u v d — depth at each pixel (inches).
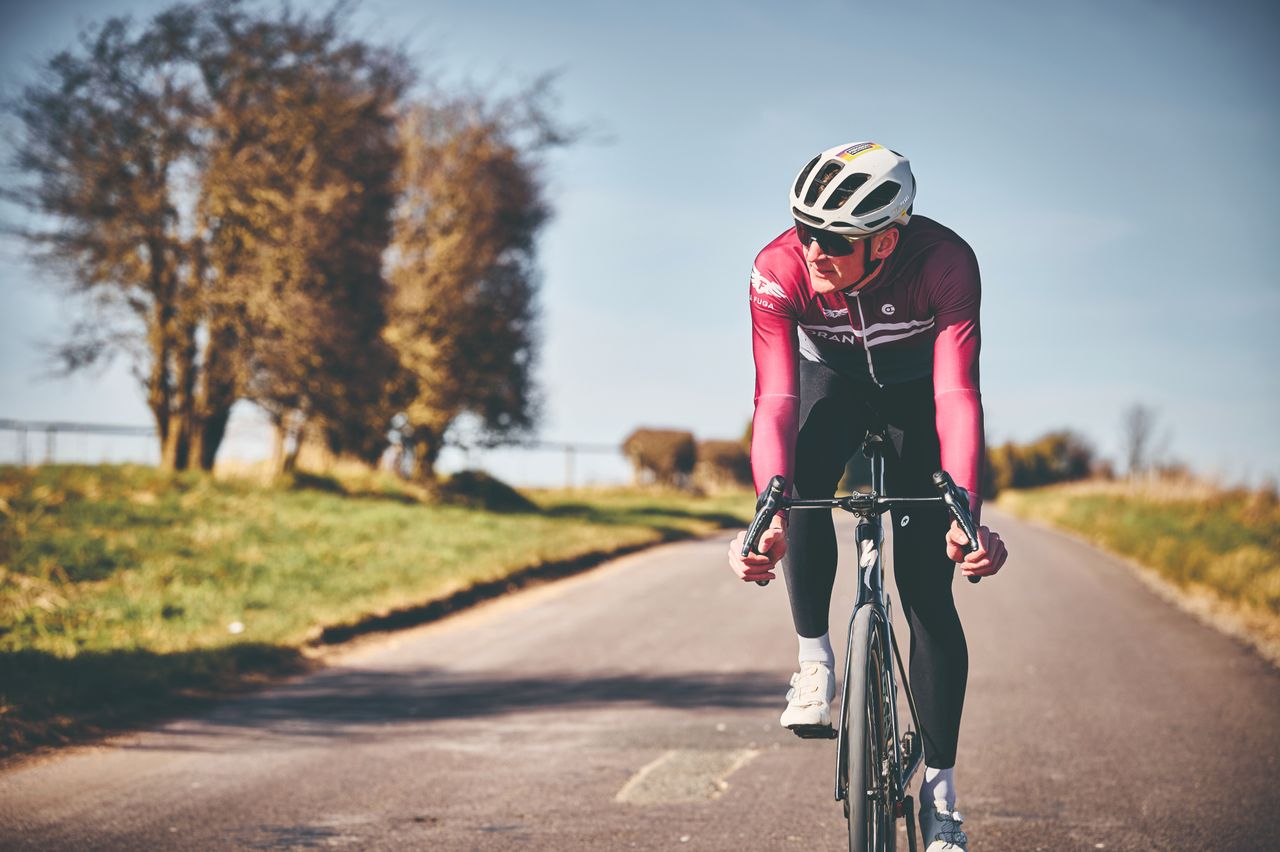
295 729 254.4
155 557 465.1
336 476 834.2
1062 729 249.1
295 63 756.6
